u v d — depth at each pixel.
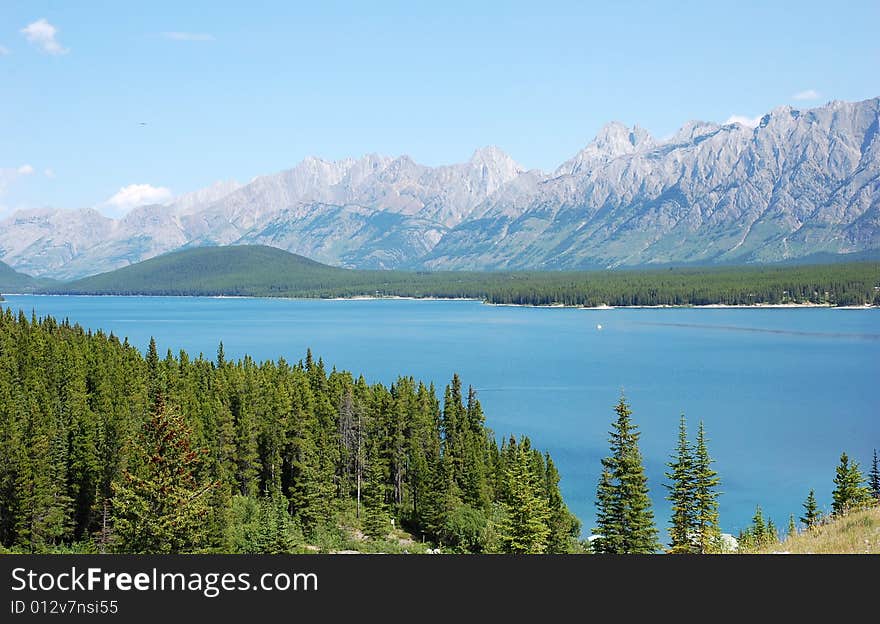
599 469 141.12
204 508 75.31
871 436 165.25
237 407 126.81
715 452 151.75
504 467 116.94
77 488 97.12
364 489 116.81
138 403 114.19
